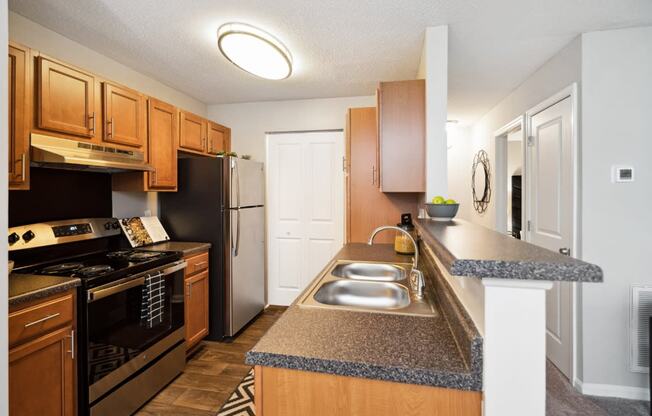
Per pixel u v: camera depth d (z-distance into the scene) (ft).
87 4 5.82
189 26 6.58
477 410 2.43
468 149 15.08
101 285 5.57
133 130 7.50
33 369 4.58
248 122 12.14
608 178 6.63
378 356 2.69
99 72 7.82
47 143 5.68
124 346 6.03
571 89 7.02
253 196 10.75
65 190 7.08
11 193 6.06
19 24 6.18
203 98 11.57
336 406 2.67
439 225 4.70
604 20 6.24
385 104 6.92
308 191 11.90
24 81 5.29
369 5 5.78
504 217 11.81
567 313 7.33
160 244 8.97
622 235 6.60
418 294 4.36
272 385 2.79
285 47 7.35
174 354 7.44
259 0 5.66
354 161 9.23
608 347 6.72
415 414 2.54
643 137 6.48
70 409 5.09
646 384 6.56
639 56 6.48
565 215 7.38
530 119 9.14
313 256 11.91
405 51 7.66
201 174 9.46
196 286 8.56
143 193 9.23
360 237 9.23
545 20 6.24
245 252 10.16
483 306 2.41
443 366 2.53
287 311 3.78
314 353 2.75
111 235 7.93
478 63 8.25
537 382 2.29
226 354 8.64
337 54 7.84
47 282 4.99
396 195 9.11
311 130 11.69
